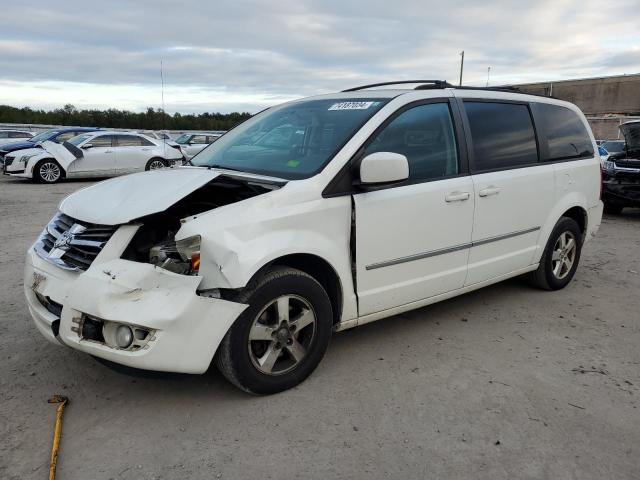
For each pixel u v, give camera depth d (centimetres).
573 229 513
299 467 254
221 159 402
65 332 283
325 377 339
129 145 1634
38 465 252
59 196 1212
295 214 306
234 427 284
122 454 261
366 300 348
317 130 370
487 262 426
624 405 312
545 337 409
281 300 306
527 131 461
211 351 281
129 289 268
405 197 355
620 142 1339
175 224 307
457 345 391
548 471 254
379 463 257
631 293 520
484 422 292
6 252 644
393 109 363
